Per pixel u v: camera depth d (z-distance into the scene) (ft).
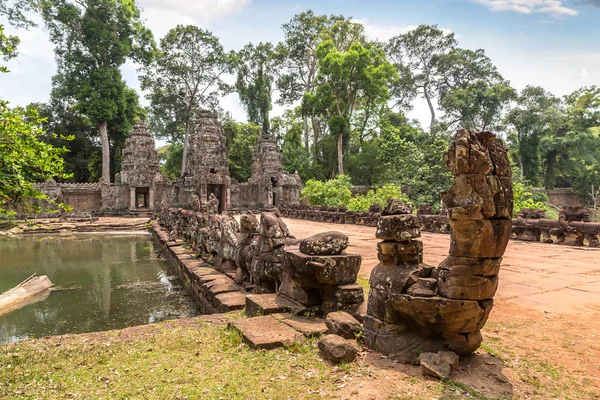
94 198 141.18
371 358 15.01
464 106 161.27
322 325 17.89
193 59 174.91
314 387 12.97
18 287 40.34
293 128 193.77
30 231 99.71
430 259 37.93
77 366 15.51
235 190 151.53
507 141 181.98
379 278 15.89
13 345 18.03
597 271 31.89
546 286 26.66
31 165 21.45
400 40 197.77
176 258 48.98
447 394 12.24
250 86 184.85
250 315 21.54
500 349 15.64
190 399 12.47
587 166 167.43
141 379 14.08
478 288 13.39
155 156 147.64
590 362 14.55
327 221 97.71
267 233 24.48
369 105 179.01
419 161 125.70
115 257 63.67
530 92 177.37
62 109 167.73
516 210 76.84
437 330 14.23
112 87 147.84
